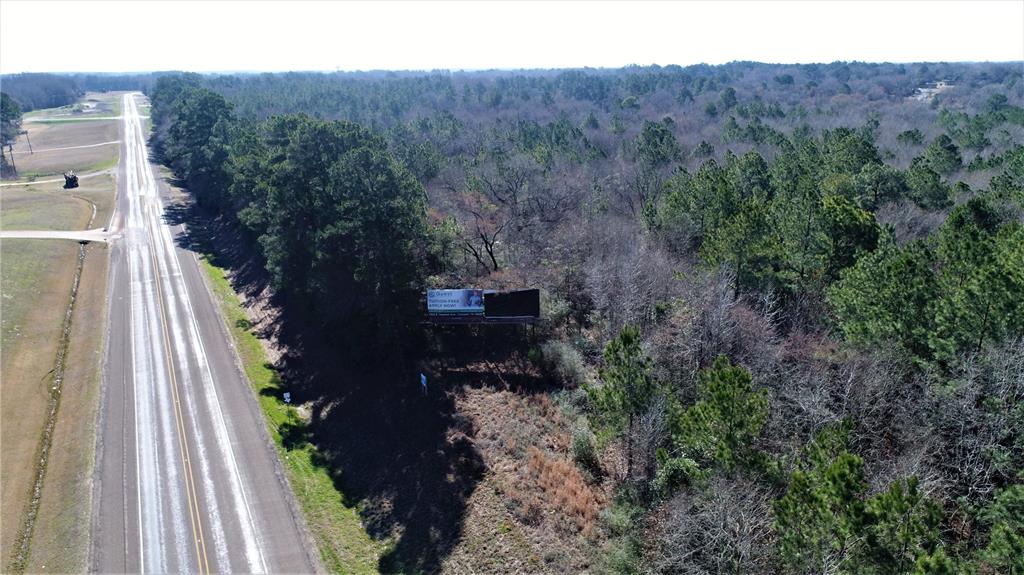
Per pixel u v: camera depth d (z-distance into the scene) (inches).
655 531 1194.6
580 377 1740.9
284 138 2458.2
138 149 5654.5
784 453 1190.3
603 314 1934.1
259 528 1344.7
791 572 928.3
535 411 1649.9
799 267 1755.7
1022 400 1097.4
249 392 1846.7
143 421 1694.1
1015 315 1152.2
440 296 1844.2
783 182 2352.4
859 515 821.2
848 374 1274.6
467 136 4343.0
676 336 1658.5
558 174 3002.0
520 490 1395.2
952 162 2918.3
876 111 5349.4
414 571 1248.2
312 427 1738.4
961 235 1576.0
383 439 1638.8
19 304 2273.6
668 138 3543.3
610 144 4367.6
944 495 1066.7
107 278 2674.7
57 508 1387.8
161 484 1461.6
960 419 1096.8
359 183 1788.9
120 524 1342.3
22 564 1246.9
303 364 2026.3
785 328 1637.6
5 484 1440.7
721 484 1040.8
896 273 1320.1
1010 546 823.1
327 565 1266.0
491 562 1239.5
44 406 1755.7
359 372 1910.7
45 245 2910.9
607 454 1466.5
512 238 2432.3
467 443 1566.2
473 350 1926.7
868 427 1176.2
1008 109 4623.5
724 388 1093.8
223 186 3282.5
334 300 1887.3
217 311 2380.7
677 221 2197.3
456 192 2874.0
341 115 5575.8
